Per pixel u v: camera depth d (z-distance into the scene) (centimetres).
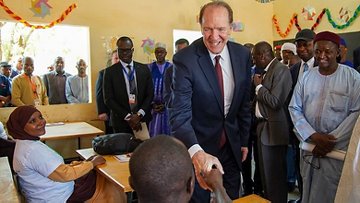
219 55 176
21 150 217
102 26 490
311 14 574
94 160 247
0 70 473
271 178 288
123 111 361
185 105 169
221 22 157
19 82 445
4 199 152
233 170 195
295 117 235
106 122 438
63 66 495
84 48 501
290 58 383
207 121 181
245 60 186
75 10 471
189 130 164
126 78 371
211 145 184
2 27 485
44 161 216
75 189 241
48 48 516
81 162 250
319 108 223
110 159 263
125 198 252
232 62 180
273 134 281
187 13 550
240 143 200
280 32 639
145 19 518
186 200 87
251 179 343
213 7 159
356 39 520
